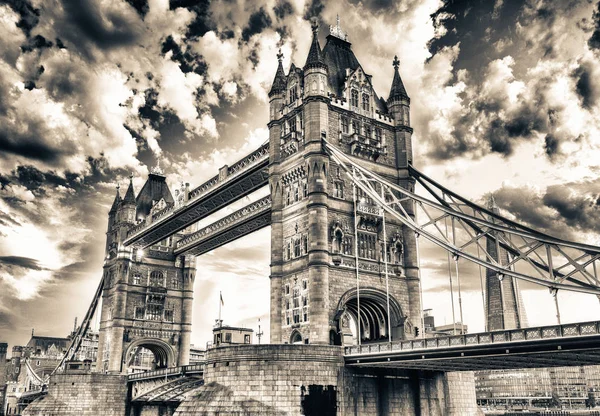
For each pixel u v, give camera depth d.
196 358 172.38
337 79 75.88
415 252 72.56
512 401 180.75
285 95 76.62
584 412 140.50
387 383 59.81
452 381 65.00
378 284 68.81
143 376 93.69
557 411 146.00
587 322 39.25
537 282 51.44
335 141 70.62
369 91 76.50
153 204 117.56
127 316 110.44
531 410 152.00
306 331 64.25
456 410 64.06
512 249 62.44
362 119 74.31
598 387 174.00
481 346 45.47
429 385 62.81
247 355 55.50
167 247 119.12
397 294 70.12
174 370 84.69
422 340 50.91
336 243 66.56
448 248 58.88
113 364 106.06
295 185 71.31
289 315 67.56
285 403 54.12
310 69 71.25
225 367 56.19
